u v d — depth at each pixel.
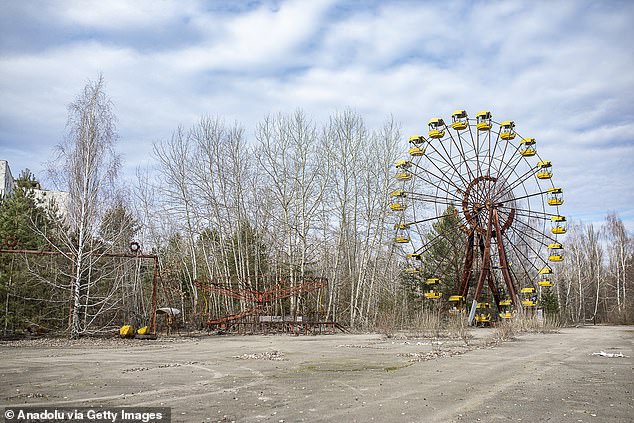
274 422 7.17
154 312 26.59
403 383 10.82
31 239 27.48
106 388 10.02
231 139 42.75
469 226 43.00
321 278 36.19
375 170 43.78
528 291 40.19
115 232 30.28
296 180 41.66
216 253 42.94
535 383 10.83
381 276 49.69
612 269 72.62
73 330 24.02
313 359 15.79
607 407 8.24
